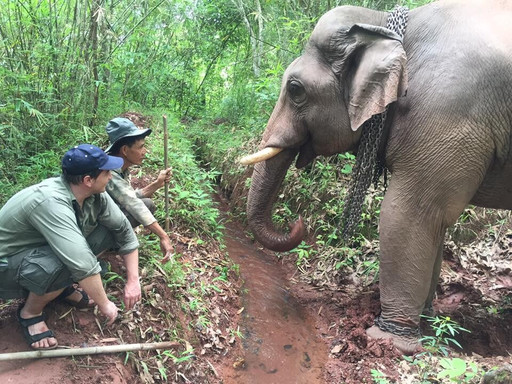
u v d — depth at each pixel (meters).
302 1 6.19
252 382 2.82
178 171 4.78
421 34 2.92
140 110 6.82
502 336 3.42
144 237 3.36
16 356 2.14
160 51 7.99
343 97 3.17
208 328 3.06
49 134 4.46
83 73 4.81
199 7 8.88
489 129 2.74
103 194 2.41
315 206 4.82
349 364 2.97
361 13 3.18
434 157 2.77
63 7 5.02
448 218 2.89
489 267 4.16
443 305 3.80
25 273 2.13
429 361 2.76
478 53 2.70
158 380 2.49
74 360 2.25
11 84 4.03
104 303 2.23
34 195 2.14
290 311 3.69
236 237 5.02
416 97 2.83
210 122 8.73
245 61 9.55
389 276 3.06
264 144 3.49
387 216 3.00
